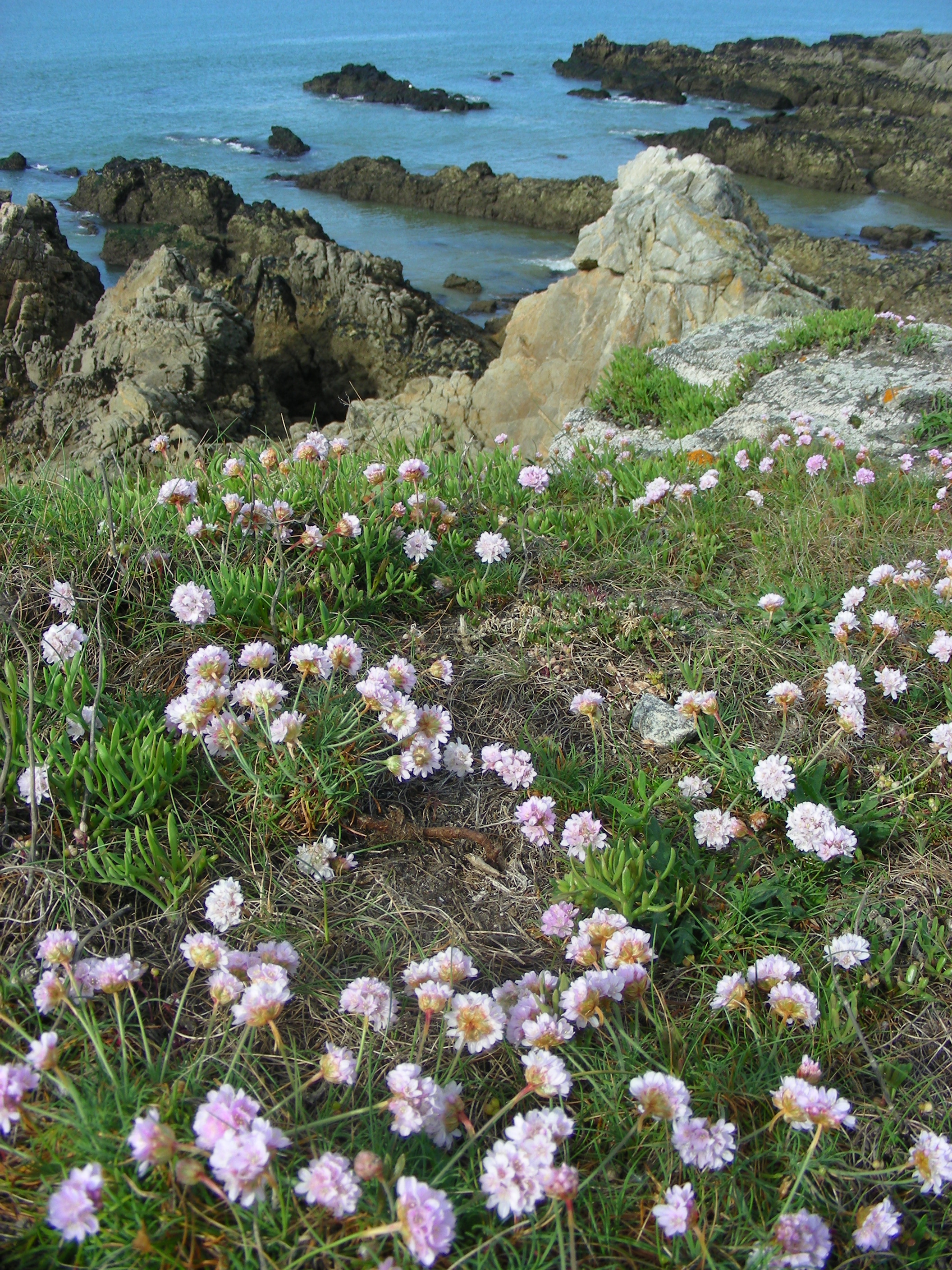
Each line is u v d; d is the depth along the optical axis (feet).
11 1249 5.43
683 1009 7.40
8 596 10.43
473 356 58.95
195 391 42.60
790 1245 5.51
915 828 9.07
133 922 7.50
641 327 35.91
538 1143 5.40
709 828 8.46
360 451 20.84
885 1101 6.88
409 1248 4.93
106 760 8.13
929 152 118.11
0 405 45.27
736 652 11.20
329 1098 6.38
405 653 10.85
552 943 7.89
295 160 123.95
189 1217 5.46
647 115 155.94
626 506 14.70
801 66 182.50
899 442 20.49
